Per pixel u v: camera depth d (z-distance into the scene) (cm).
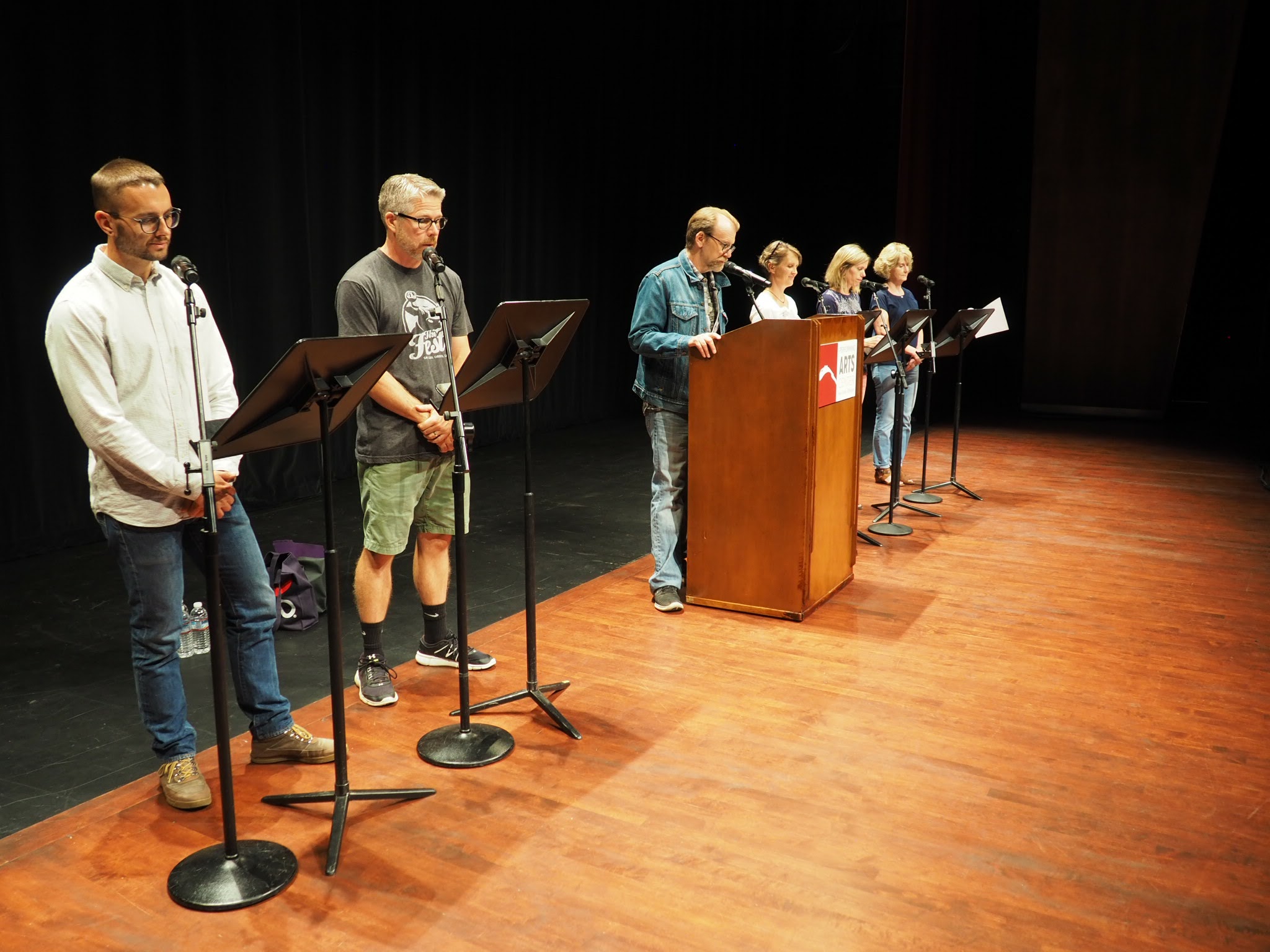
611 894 204
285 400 203
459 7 697
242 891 202
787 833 227
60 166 475
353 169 631
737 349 355
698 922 196
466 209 723
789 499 358
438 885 207
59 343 211
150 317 223
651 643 343
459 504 255
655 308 365
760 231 1015
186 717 266
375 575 294
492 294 756
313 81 601
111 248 219
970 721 285
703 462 369
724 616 371
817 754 264
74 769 265
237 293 562
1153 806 240
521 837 225
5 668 334
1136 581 417
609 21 830
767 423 355
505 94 744
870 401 971
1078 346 927
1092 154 885
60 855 218
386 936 192
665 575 383
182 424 229
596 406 882
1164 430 847
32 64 461
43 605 401
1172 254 880
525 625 361
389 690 296
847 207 1059
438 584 318
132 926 195
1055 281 920
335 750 231
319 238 616
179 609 235
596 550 475
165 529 228
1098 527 506
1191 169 859
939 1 920
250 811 236
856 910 200
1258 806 240
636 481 637
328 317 625
